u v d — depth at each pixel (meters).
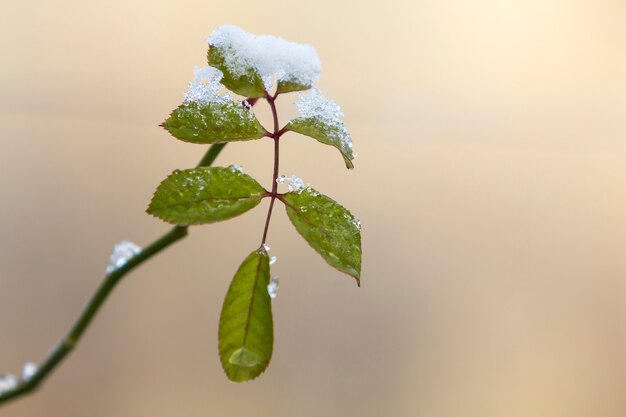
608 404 0.94
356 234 0.38
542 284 0.97
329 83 0.97
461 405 0.93
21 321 0.85
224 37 0.38
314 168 0.94
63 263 0.88
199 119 0.38
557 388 0.94
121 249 0.39
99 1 0.93
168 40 0.94
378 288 0.94
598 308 0.97
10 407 0.81
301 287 0.92
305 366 0.90
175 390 0.87
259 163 0.91
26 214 0.88
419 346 0.93
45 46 0.91
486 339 0.95
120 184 0.91
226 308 0.38
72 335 0.38
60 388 0.84
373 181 0.96
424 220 0.97
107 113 0.92
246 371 0.38
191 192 0.37
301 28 0.95
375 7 0.97
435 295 0.95
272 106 0.38
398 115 0.97
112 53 0.93
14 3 0.90
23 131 0.89
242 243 0.91
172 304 0.88
